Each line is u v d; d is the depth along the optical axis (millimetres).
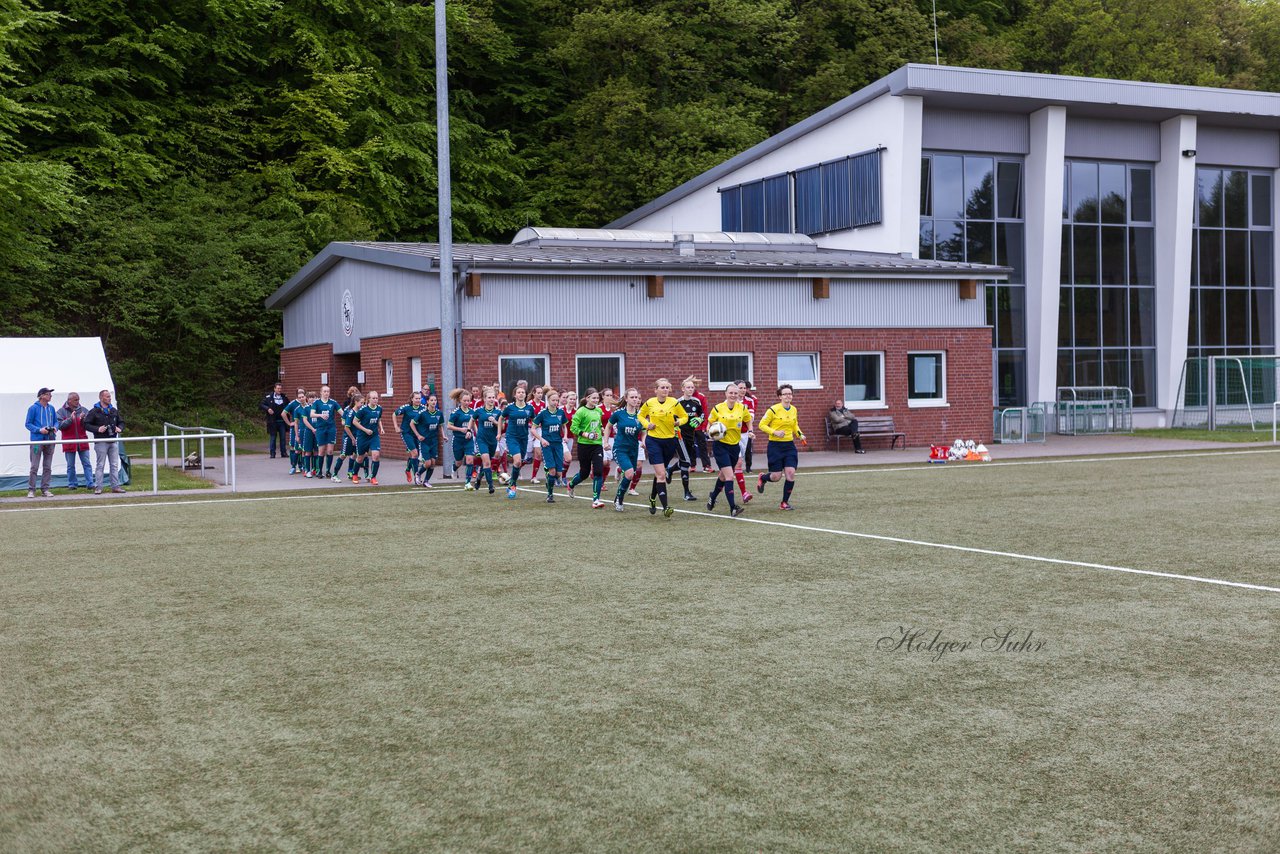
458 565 11922
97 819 5109
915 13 55688
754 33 53969
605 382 27219
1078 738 6039
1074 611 9234
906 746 5938
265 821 5055
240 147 45094
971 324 31109
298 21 44750
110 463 21016
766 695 6879
